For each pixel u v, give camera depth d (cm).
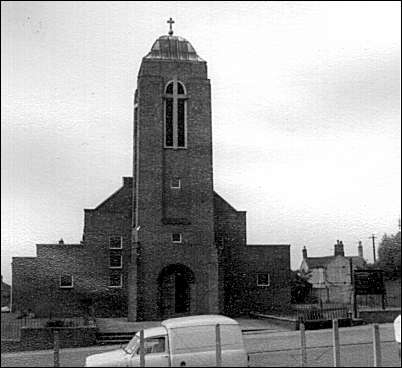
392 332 1683
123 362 1321
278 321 2609
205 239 3475
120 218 3378
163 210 3481
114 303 3128
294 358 1451
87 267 2912
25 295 2489
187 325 1330
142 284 3316
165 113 3588
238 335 1328
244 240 3522
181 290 3438
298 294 2800
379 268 1753
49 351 1931
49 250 2531
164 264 3400
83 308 2667
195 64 3628
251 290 3403
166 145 3566
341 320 1895
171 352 1305
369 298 1869
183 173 3541
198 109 3591
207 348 1313
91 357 1370
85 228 3225
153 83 3572
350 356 1427
